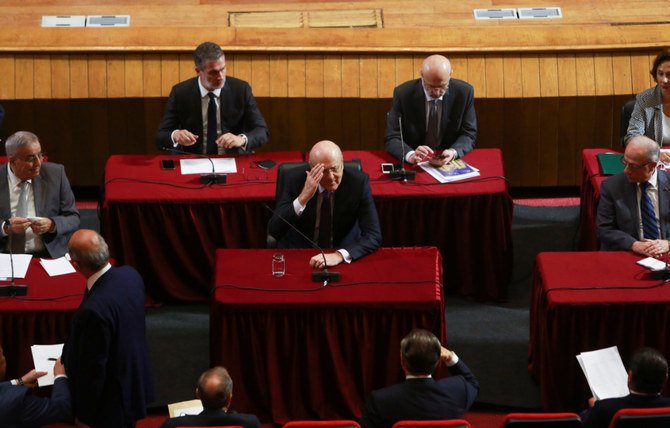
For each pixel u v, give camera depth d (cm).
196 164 1401
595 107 1641
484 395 1214
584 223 1441
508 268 1384
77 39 1653
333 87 1633
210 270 1368
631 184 1262
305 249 1209
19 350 1110
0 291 1114
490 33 1670
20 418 954
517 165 1677
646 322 1112
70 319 1104
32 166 1227
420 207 1341
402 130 1460
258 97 1633
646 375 940
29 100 1630
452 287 1407
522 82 1630
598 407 954
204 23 1764
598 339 1120
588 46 1639
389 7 1797
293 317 1108
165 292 1379
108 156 1678
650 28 1678
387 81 1636
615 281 1143
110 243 1341
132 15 1772
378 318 1110
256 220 1341
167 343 1312
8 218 1252
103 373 986
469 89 1440
